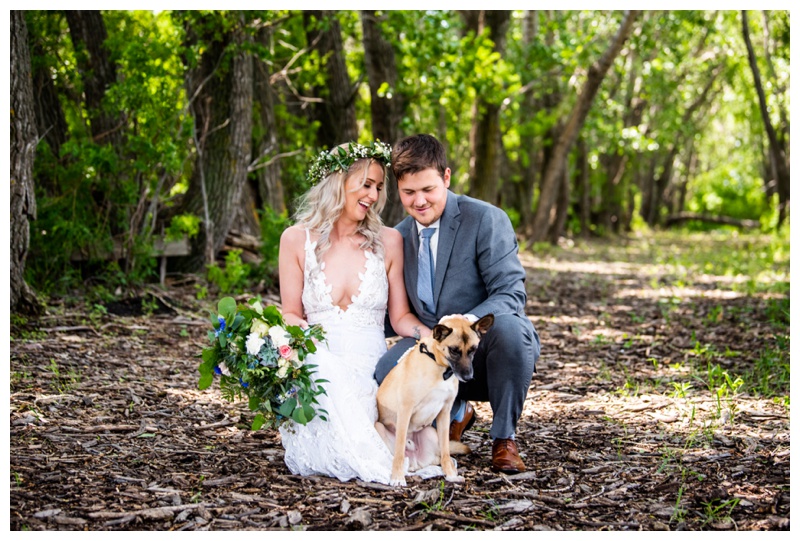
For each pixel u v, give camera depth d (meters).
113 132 10.41
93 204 9.91
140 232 10.19
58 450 4.37
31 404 5.18
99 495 3.77
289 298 4.51
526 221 25.41
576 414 5.47
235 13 10.26
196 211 10.91
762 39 26.14
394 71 13.90
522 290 4.42
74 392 5.59
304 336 4.04
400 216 13.84
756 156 43.06
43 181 9.77
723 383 6.21
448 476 4.06
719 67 30.39
